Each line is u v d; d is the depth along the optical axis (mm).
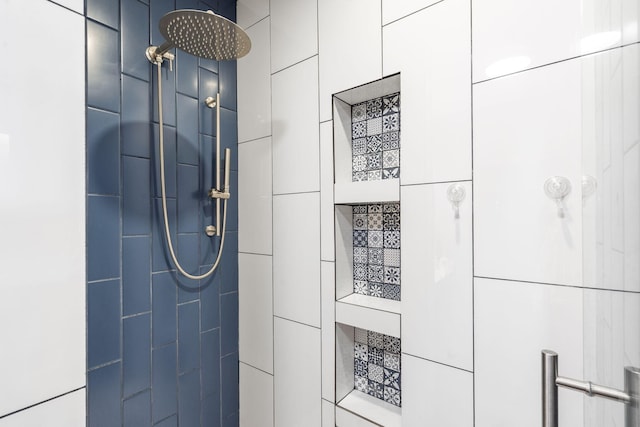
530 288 814
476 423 893
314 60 1280
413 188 1013
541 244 799
